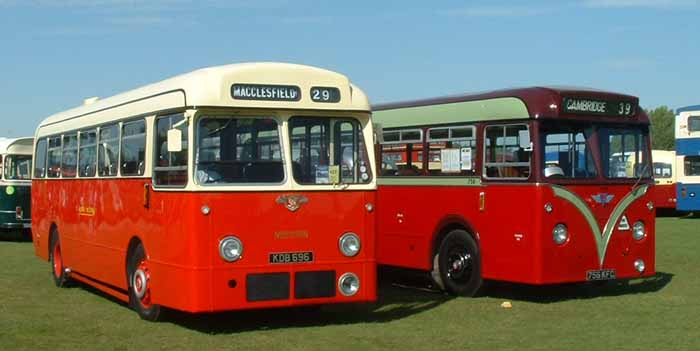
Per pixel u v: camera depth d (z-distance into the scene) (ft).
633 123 49.62
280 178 38.04
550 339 37.06
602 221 48.01
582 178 47.55
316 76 38.96
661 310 44.93
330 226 38.78
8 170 94.43
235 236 37.01
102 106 48.78
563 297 49.96
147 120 41.29
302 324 40.96
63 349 35.47
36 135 64.23
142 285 41.29
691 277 58.80
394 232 55.98
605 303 47.42
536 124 46.39
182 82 38.14
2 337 37.99
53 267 57.52
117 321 41.91
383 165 57.16
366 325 40.60
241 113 37.58
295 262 38.06
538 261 46.09
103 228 47.34
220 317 42.98
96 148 49.24
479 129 49.78
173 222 37.83
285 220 37.91
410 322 41.42
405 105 55.67
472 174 50.11
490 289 53.78
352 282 39.17
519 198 47.09
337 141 39.37
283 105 38.09
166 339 37.27
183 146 37.32
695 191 128.26
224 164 37.19
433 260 53.31
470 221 50.14
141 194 41.42
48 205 59.36
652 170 50.65
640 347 35.37
